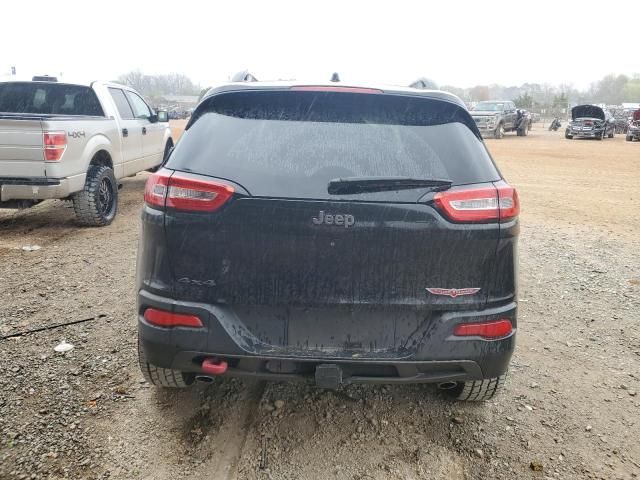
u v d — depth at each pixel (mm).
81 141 6922
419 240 2482
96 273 5480
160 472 2688
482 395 3156
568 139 31656
